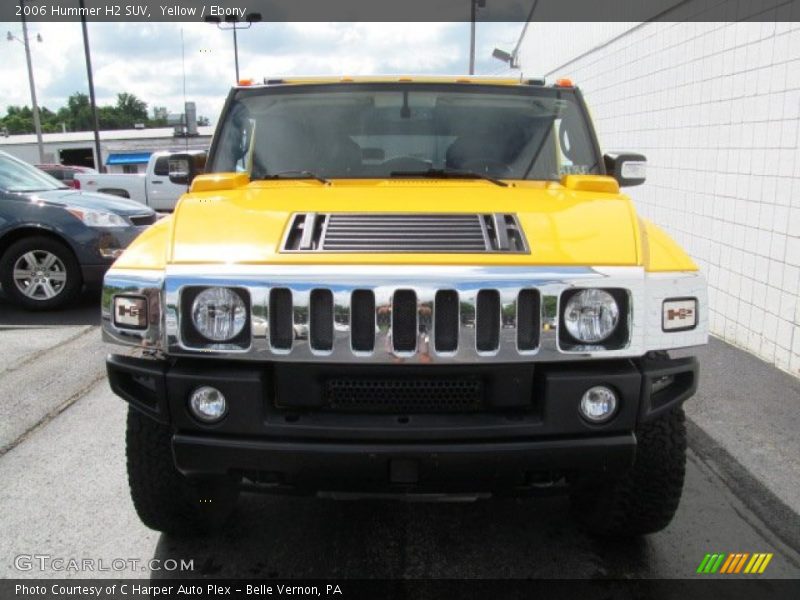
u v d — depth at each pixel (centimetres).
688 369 263
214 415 253
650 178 847
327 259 254
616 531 315
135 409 293
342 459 246
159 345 259
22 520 341
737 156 624
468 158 374
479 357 247
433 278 246
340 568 308
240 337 253
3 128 7875
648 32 847
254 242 267
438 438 247
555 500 369
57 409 486
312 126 381
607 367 257
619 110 964
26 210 771
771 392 508
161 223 318
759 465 403
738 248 623
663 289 260
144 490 298
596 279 252
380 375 252
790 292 541
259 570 305
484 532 338
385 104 385
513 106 389
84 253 777
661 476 289
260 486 277
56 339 667
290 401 254
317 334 251
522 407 255
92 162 4300
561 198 312
